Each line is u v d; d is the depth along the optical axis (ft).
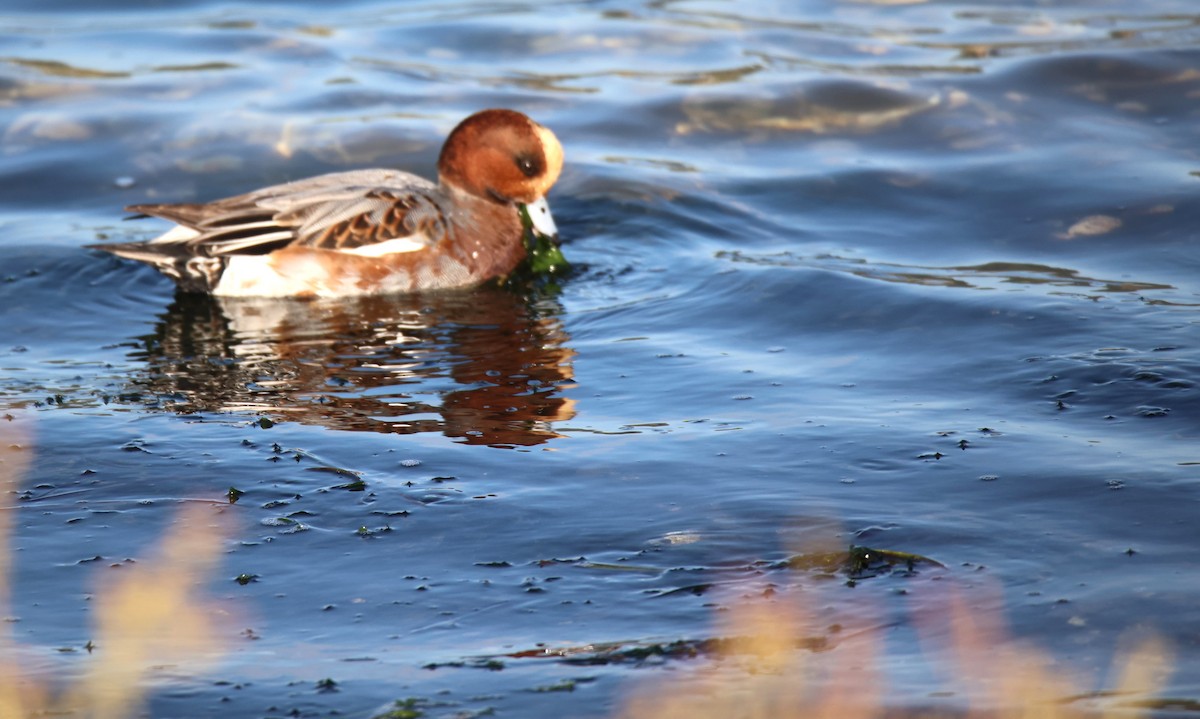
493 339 41.91
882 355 38.65
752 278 45.50
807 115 61.77
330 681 23.06
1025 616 24.56
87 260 48.98
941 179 55.01
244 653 24.02
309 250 47.06
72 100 63.00
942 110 61.41
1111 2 73.97
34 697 22.40
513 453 32.53
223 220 47.06
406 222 48.03
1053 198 52.19
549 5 76.38
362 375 38.78
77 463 32.17
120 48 69.67
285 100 63.57
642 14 74.49
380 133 60.18
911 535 27.84
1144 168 54.19
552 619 25.05
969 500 29.35
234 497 30.30
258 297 47.21
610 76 66.44
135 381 38.42
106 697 22.47
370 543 28.12
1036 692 21.97
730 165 57.36
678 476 30.96
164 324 44.14
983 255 47.50
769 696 22.08
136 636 24.56
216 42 70.69
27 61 67.31
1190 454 31.01
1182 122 58.90
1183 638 23.61
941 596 25.40
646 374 38.04
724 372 37.88
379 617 25.27
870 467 31.17
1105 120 59.47
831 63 66.90
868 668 22.97
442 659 23.76
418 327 43.50
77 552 27.81
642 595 25.82
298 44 70.54
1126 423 32.99
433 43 70.85
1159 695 21.76
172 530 28.73
